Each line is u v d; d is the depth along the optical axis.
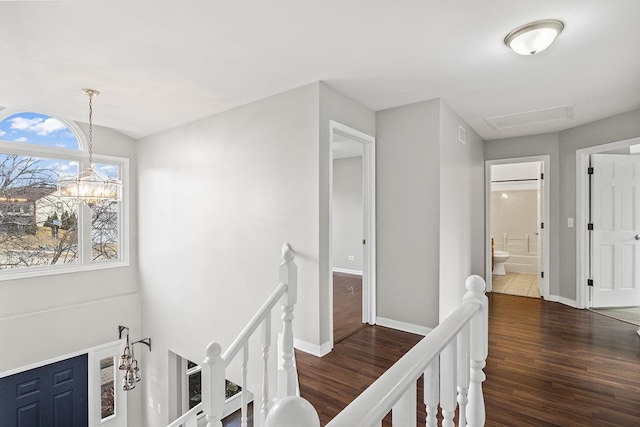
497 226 6.96
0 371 3.60
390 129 3.38
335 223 6.73
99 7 1.82
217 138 3.64
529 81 2.77
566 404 1.95
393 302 3.31
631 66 2.50
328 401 1.99
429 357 0.84
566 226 4.27
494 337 3.07
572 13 1.84
